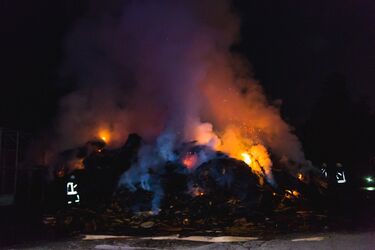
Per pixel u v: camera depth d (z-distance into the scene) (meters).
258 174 14.91
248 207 12.43
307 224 10.35
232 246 7.79
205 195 13.53
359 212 12.14
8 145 17.47
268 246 7.67
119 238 9.09
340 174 20.45
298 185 15.73
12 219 12.55
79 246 8.30
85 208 13.96
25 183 17.94
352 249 7.19
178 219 11.70
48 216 12.85
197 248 7.73
